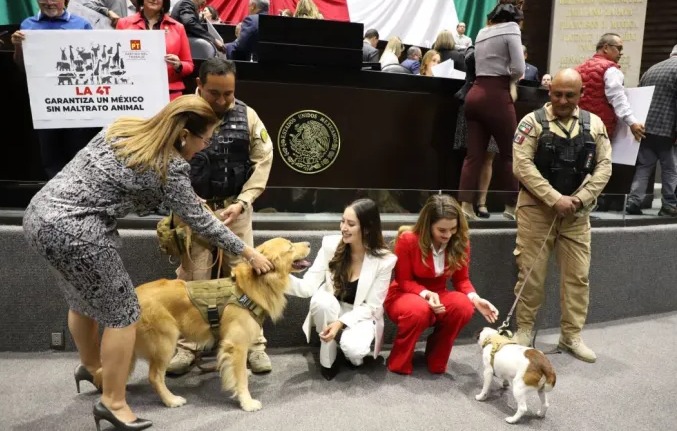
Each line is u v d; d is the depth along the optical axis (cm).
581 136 306
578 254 316
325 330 269
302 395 258
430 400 258
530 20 798
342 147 409
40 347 298
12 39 293
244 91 377
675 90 426
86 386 258
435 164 439
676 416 250
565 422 241
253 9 505
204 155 260
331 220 334
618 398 267
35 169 358
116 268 201
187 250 254
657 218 421
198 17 391
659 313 417
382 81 403
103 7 389
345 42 384
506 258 351
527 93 446
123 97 307
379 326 285
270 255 243
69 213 191
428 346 297
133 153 196
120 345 205
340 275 286
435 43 559
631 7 612
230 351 238
